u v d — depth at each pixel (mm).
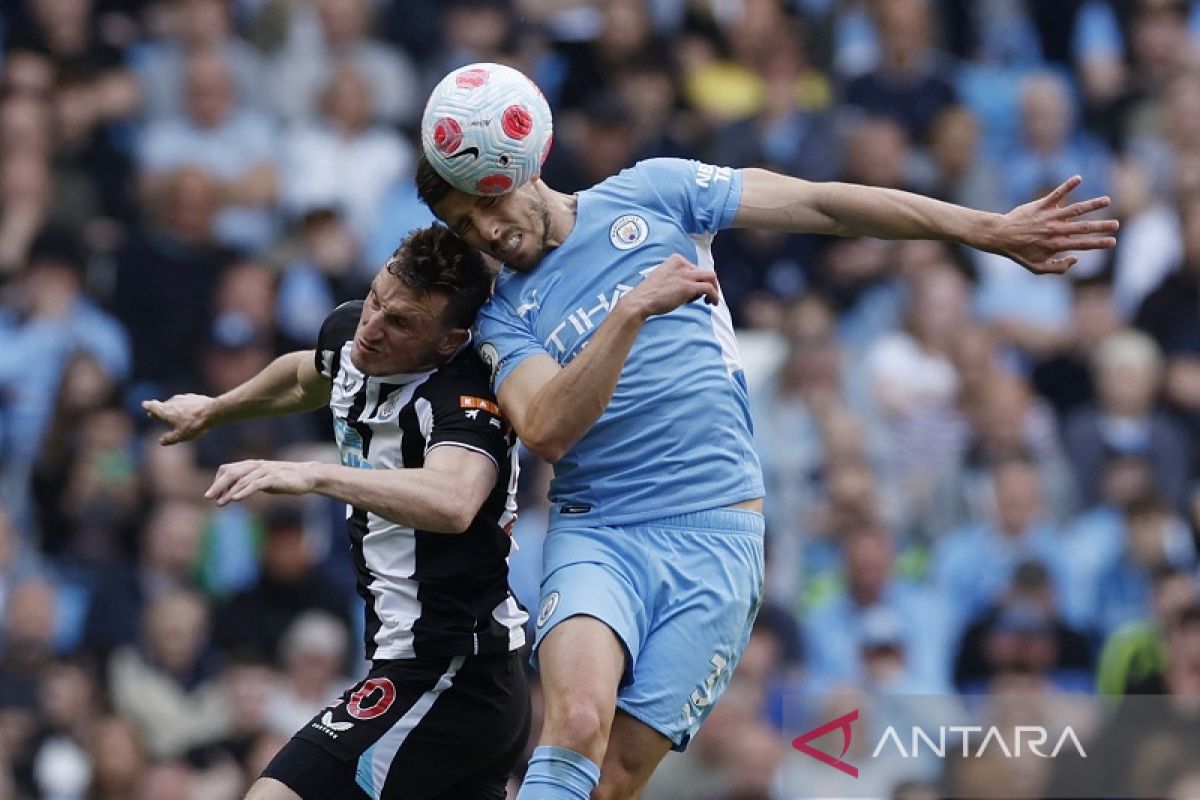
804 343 41969
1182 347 45812
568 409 18672
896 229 20594
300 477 17984
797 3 51938
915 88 49094
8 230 44125
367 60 49375
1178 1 54344
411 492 18453
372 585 19844
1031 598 37781
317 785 19469
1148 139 51844
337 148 47719
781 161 46938
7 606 37250
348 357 20125
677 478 20234
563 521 20500
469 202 19578
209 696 36500
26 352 41906
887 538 38625
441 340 19578
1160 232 48875
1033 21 54500
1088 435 43312
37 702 36344
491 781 20844
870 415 42188
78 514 39500
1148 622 38281
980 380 42594
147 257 43406
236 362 42375
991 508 40625
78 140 46219
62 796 35688
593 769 19062
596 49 48719
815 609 38312
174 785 35062
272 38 49656
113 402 41094
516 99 19188
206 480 39562
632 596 19953
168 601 36875
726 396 20484
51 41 47875
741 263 44250
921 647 38406
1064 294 46125
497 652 19891
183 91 47719
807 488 40500
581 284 20078
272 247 45844
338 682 36469
